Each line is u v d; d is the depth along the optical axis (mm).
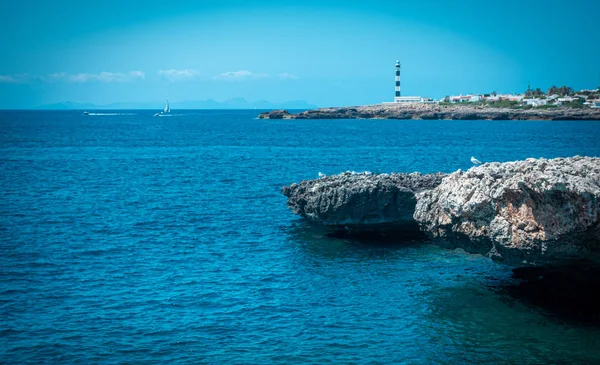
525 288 32125
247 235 44688
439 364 23641
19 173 82000
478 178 29984
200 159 105250
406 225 42375
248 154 116250
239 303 30062
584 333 26234
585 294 29250
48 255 38250
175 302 30094
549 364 23516
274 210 54812
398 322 27719
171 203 58344
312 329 26938
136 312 28672
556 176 24844
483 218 29438
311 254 39188
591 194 24250
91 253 39000
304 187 47625
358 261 37469
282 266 36469
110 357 23953
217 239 43438
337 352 24641
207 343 25359
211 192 65812
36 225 47188
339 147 135125
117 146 136875
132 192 65562
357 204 41406
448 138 165625
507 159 103812
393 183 43438
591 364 23469
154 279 33719
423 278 34000
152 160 103125
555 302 29922
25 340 25281
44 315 28047
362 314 28688
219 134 191625
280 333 26484
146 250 40062
